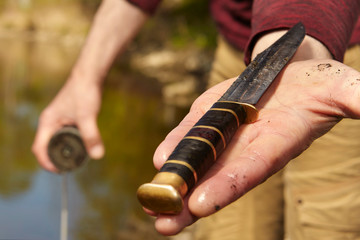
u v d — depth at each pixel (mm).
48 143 1902
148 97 8242
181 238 2715
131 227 3021
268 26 974
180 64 9695
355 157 1610
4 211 3254
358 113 770
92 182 3920
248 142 791
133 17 1827
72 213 3271
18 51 17844
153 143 5258
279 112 821
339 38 957
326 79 833
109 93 8516
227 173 705
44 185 3816
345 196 1642
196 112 863
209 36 8203
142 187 653
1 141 5109
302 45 940
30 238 2879
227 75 1863
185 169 680
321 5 976
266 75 873
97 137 1874
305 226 1711
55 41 22844
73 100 1883
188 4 8477
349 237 1658
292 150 776
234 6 1720
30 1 25391
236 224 1938
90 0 23359
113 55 1874
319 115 814
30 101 7605
